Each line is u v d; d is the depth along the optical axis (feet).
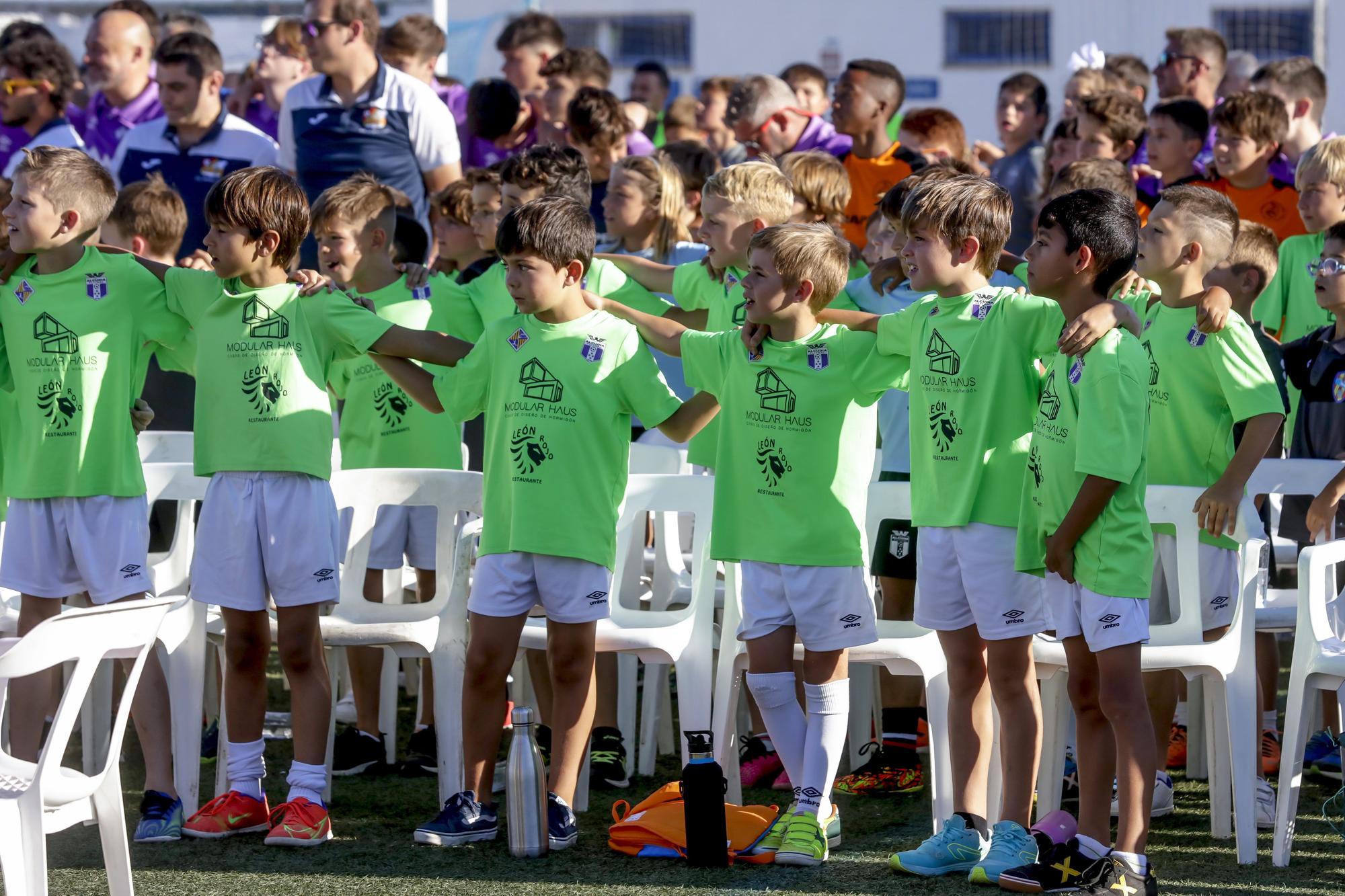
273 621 48.32
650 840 41.75
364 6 71.72
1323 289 50.52
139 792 48.44
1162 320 46.73
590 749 50.37
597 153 70.59
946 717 43.06
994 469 40.01
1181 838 43.68
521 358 42.96
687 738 42.91
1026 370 40.42
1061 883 37.73
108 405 44.11
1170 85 89.51
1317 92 80.38
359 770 51.83
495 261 63.00
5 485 45.42
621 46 114.01
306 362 44.04
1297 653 41.65
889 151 77.51
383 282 53.21
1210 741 44.27
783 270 41.55
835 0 108.27
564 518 42.06
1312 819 45.57
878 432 58.90
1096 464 36.55
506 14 115.75
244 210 43.01
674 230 59.62
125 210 55.72
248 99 98.12
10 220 43.37
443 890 38.50
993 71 106.11
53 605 44.78
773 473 42.19
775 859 41.16
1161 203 45.83
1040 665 43.04
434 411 45.24
